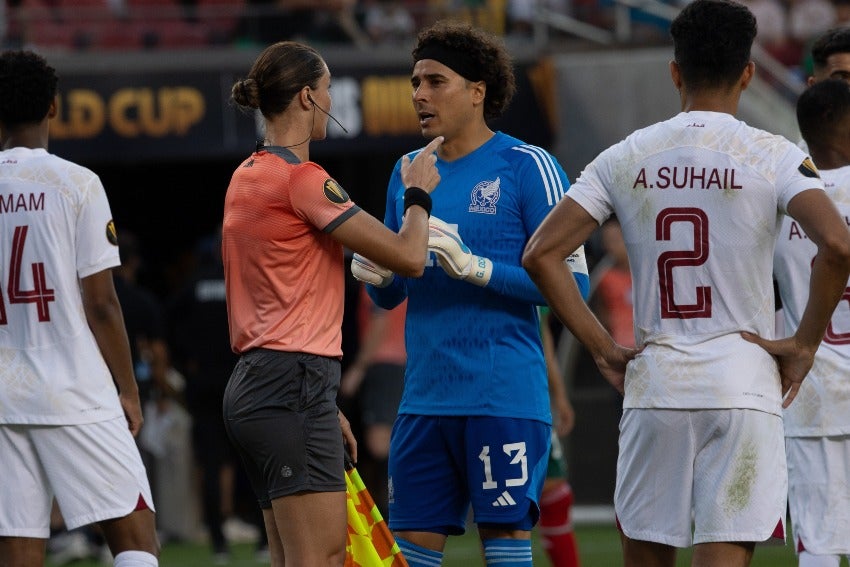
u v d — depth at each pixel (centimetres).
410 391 1792
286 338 1559
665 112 4269
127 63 4019
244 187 1588
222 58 4094
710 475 1434
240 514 4438
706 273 1433
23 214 1684
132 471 1702
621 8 4462
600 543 3553
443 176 1794
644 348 1471
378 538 1670
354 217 1558
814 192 1409
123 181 5344
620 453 1501
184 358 3550
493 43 1783
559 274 1491
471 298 1752
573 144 4334
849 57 2020
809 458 1812
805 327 1433
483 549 1781
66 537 3559
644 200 1452
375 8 4397
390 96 4153
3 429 1675
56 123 3941
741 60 1466
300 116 1605
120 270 3581
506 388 1741
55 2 4544
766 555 3194
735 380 1421
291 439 1546
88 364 1694
